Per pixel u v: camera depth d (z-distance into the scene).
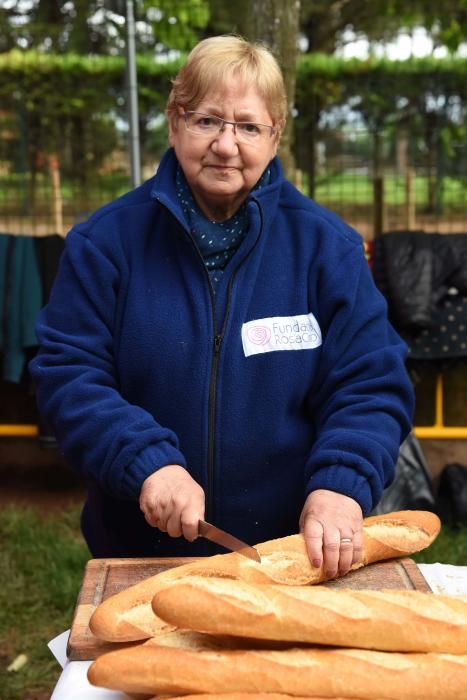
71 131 5.34
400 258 4.12
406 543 1.67
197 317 1.82
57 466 4.92
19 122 5.29
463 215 5.21
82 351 1.82
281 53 3.59
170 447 1.67
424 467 4.10
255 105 1.76
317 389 1.89
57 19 6.01
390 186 5.09
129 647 1.33
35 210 5.15
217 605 1.21
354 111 5.71
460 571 1.70
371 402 1.77
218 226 1.88
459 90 5.71
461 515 4.26
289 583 1.51
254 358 1.82
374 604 1.25
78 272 1.85
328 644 1.23
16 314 4.31
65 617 3.59
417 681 1.17
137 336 1.83
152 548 1.95
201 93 1.76
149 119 5.47
